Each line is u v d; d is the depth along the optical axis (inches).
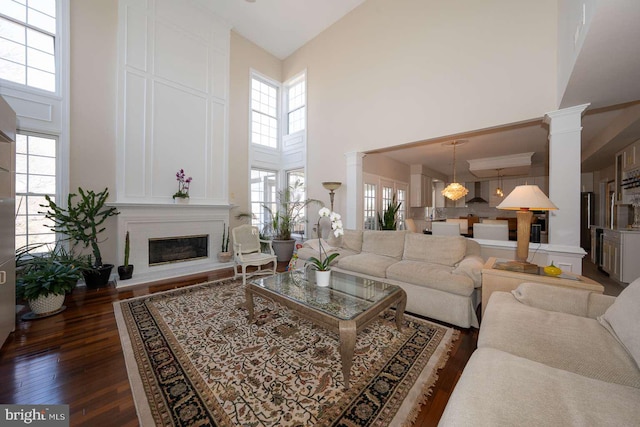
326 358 72.2
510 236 224.7
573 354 45.3
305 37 209.5
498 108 119.4
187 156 173.0
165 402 55.9
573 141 101.3
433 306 95.4
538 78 109.4
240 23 195.2
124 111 146.9
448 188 228.8
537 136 179.6
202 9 178.9
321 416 52.5
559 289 65.6
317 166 204.5
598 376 40.7
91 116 138.3
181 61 170.6
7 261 79.8
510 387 35.6
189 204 166.7
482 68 124.1
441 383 62.6
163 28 162.2
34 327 89.3
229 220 197.3
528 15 112.1
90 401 56.4
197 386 60.9
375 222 221.8
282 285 92.0
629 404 32.4
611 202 208.1
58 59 129.2
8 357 71.7
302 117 226.1
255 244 161.9
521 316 58.1
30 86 122.4
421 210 304.8
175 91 167.5
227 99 195.0
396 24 156.3
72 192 132.8
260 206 225.3
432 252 117.1
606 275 166.6
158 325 91.1
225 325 91.4
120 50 145.6
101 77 141.1
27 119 120.7
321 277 90.4
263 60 223.6
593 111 125.6
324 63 199.9
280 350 75.9
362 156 180.9
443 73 136.5
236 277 151.6
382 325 92.0
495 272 82.6
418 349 76.6
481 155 238.8
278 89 240.1
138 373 65.1
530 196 80.5
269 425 50.4
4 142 77.9
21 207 121.9
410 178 284.5
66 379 63.1
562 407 32.1
